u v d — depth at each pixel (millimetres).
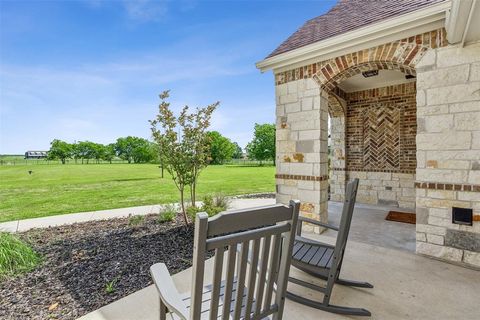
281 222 1364
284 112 5215
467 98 3270
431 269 3145
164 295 1379
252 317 1355
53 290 2670
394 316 2230
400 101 6715
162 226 4871
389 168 6941
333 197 7867
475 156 3213
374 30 3852
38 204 8016
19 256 3191
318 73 4723
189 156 4793
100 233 4543
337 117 7715
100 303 2434
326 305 2322
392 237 4379
